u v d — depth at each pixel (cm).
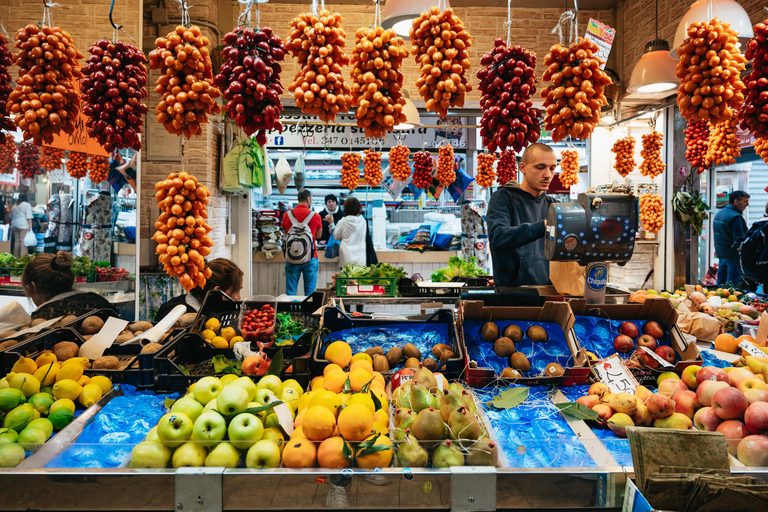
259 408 143
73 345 217
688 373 183
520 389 173
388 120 193
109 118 194
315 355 201
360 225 636
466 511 130
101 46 193
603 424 162
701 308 323
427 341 220
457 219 743
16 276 249
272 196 762
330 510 130
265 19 595
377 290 355
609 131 635
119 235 326
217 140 582
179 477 130
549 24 609
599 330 213
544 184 294
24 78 198
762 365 183
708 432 130
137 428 162
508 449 146
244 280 676
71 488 130
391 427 150
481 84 205
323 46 190
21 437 148
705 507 116
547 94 209
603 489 132
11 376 170
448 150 626
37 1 313
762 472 129
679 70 216
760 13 406
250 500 129
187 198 206
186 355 221
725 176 562
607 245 219
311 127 759
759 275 459
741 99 205
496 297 226
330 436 138
